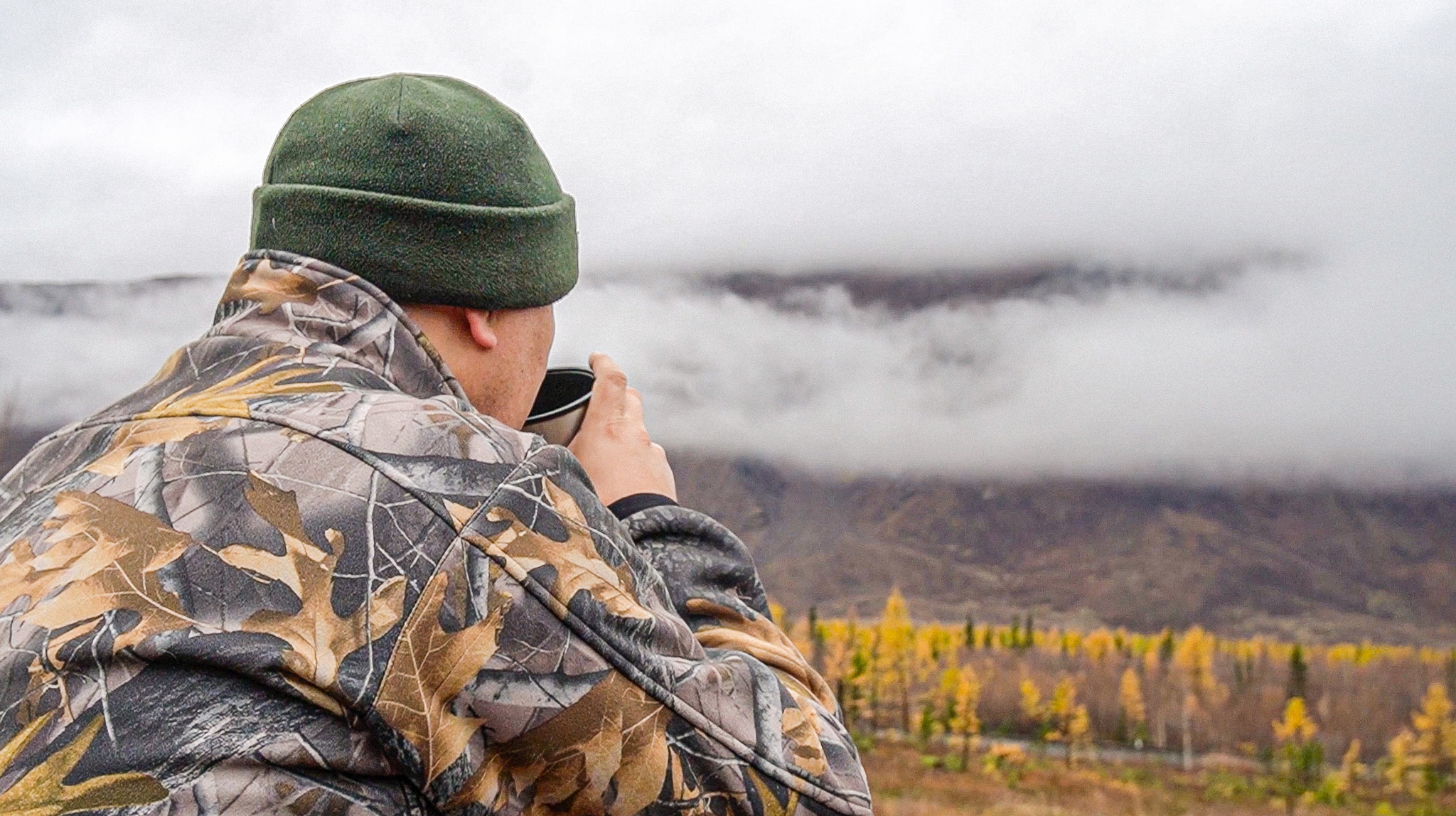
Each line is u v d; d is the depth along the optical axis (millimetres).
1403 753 39781
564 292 1208
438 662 864
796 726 1040
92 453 1008
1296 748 41812
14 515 998
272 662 817
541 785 911
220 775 799
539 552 922
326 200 1075
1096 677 62688
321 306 1065
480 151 1108
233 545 870
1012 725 51531
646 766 923
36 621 853
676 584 1205
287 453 920
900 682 48312
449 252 1089
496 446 982
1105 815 30656
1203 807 34031
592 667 916
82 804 776
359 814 834
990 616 161625
